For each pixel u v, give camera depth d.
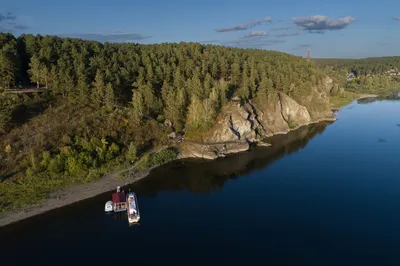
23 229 64.19
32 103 102.50
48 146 89.56
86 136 96.88
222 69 156.75
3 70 108.56
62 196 77.19
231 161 106.88
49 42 140.75
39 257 55.31
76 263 53.56
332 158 108.44
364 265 52.56
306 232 62.44
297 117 159.12
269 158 109.62
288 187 84.81
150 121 115.00
